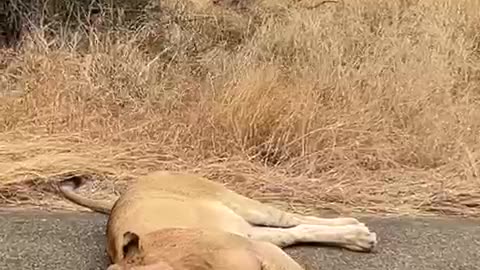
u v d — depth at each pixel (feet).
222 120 19.38
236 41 26.11
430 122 19.45
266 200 17.03
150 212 13.23
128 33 25.11
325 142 18.76
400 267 13.82
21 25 25.40
